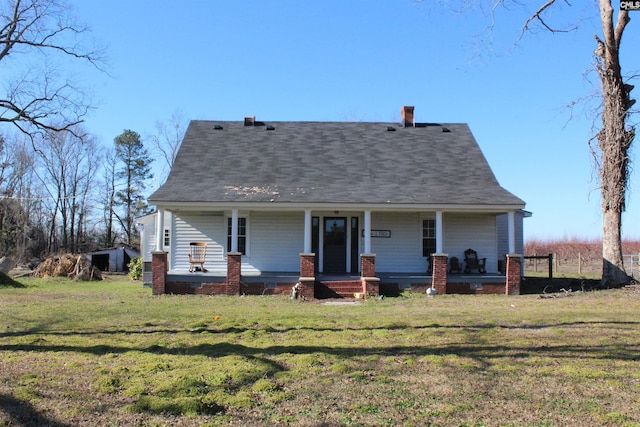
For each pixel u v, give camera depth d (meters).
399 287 16.83
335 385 6.12
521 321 10.63
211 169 19.14
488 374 6.57
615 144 16.94
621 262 17.08
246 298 15.69
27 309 12.90
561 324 10.20
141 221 24.95
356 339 8.77
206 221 19.16
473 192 17.86
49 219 53.19
